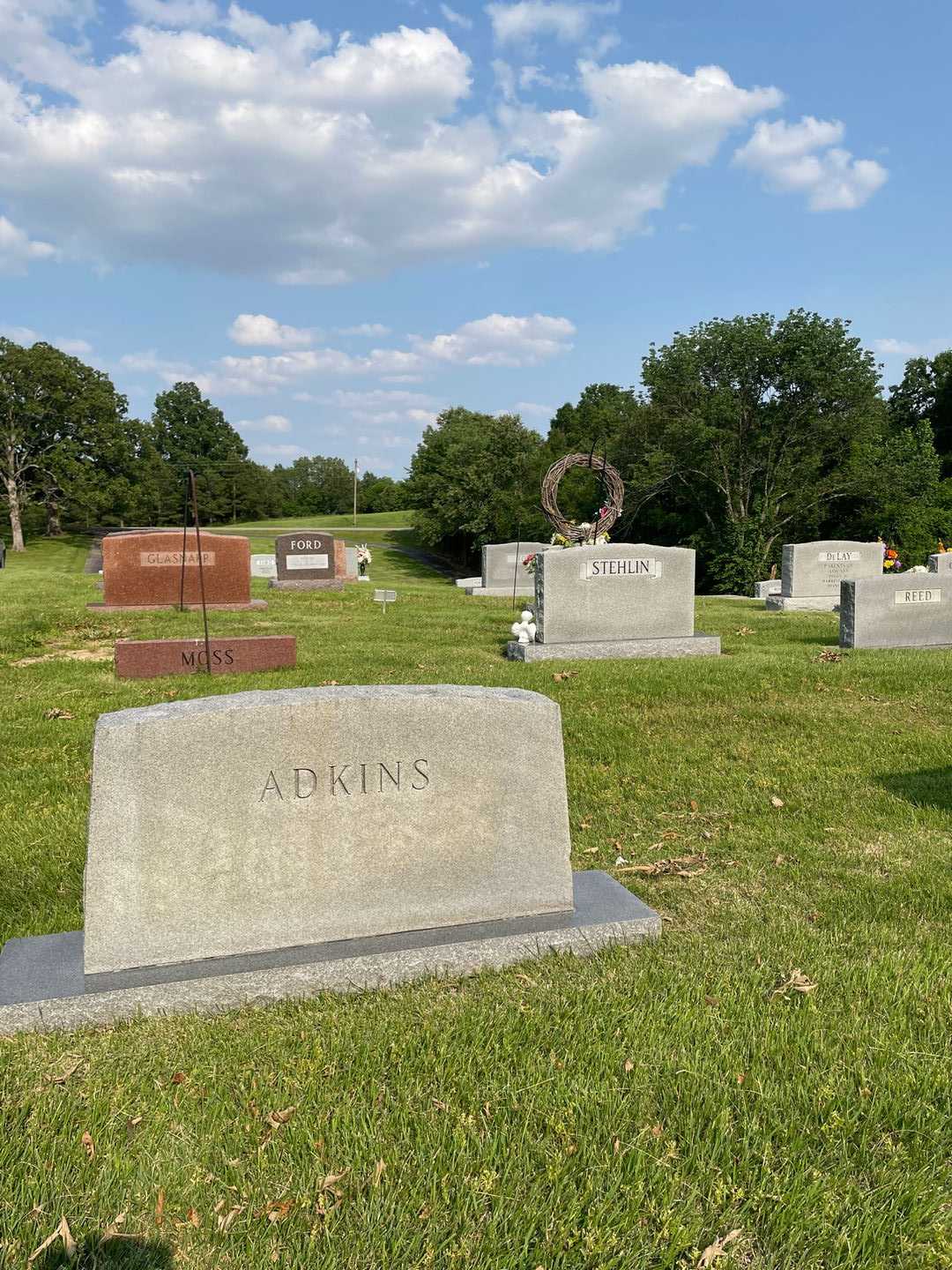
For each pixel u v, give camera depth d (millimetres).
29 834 6336
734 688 10859
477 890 4523
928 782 7508
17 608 17891
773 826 6695
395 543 74188
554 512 17281
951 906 5234
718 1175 2979
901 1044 3680
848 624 14102
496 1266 2635
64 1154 3061
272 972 4070
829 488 43594
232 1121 3246
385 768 4301
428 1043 3695
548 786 4598
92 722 9242
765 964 4406
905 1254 2725
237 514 111250
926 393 62750
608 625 13820
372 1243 2703
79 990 3961
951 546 42562
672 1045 3670
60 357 62156
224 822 4082
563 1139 3135
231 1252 2676
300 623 16922
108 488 63156
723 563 38750
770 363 43219
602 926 4645
